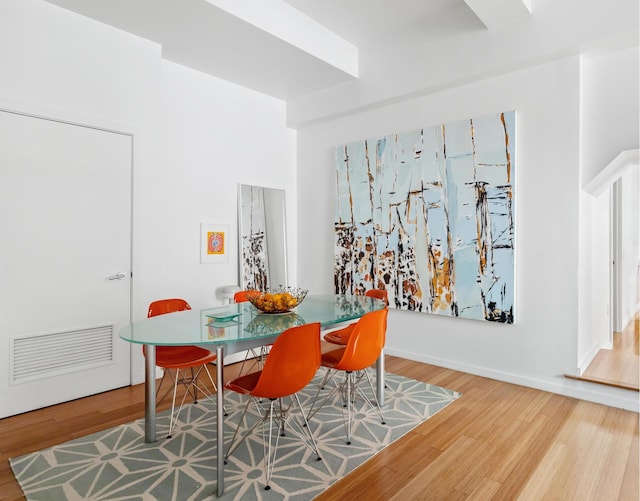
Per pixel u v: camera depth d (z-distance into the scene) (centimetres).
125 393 362
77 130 345
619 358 401
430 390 364
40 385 328
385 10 403
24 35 315
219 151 471
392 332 477
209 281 458
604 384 333
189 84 442
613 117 341
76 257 346
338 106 496
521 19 357
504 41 367
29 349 323
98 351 360
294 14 398
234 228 487
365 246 489
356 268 498
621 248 538
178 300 341
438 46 409
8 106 307
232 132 486
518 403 336
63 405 335
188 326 252
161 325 255
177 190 427
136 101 380
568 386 352
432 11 404
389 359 461
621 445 268
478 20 382
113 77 364
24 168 318
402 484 226
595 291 412
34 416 314
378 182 475
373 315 278
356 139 503
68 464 245
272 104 535
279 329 243
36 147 323
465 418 308
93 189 355
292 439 275
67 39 336
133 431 288
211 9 333
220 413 217
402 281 455
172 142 425
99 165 359
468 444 269
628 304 612
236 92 490
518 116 377
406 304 452
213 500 211
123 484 225
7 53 307
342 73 462
